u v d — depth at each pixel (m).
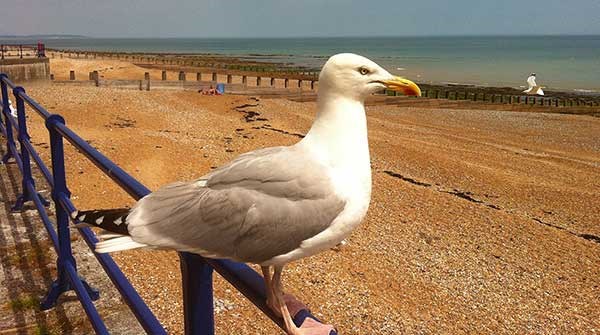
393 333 2.32
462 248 3.40
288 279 2.66
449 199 4.34
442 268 3.09
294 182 0.65
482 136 7.71
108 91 8.42
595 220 4.21
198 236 0.64
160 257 2.60
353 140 0.69
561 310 2.75
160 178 4.02
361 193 0.68
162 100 8.13
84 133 5.26
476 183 5.04
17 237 1.56
